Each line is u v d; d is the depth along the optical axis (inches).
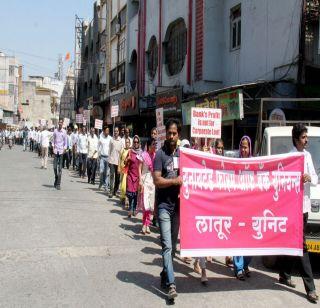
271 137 338.3
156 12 1117.1
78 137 795.4
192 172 238.7
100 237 348.5
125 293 234.4
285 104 581.3
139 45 1254.9
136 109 1142.3
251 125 658.2
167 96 887.1
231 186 243.8
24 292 229.3
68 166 946.1
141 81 1234.0
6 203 472.4
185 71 922.7
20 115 3560.5
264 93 595.5
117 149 550.3
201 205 239.3
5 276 251.6
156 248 327.9
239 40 771.4
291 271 285.1
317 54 602.9
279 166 249.3
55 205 475.8
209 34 820.0
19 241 323.0
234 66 775.1
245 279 269.0
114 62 1587.1
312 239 278.5
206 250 239.1
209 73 819.4
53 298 223.0
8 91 3137.3
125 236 358.0
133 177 434.0
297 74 589.3
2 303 213.9
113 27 1619.1
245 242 244.4
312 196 284.2
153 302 223.6
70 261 284.5
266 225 246.8
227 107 611.8
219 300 230.7
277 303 229.9
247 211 245.1
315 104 591.8
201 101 703.1
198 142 406.0
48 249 307.1
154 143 380.8
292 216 249.0
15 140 2511.1
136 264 285.7
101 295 230.1
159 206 238.8
